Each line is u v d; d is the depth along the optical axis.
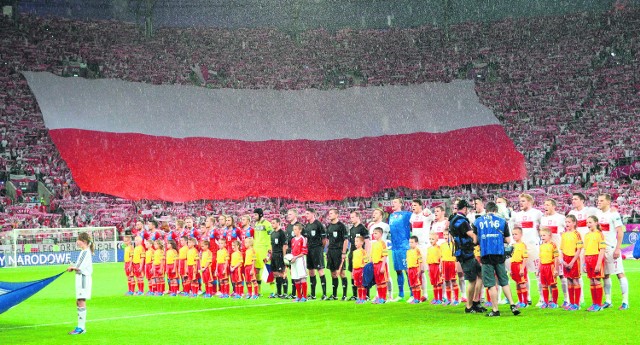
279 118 56.91
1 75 52.91
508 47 61.03
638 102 52.47
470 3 64.56
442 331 11.11
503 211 15.76
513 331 10.86
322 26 66.25
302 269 17.09
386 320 12.70
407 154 53.19
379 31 65.50
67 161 47.59
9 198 43.25
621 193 44.38
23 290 12.45
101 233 38.06
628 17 59.72
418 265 15.48
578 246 13.12
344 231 17.14
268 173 52.16
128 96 55.19
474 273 13.23
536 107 54.81
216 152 52.69
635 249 28.72
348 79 61.06
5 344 11.06
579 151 49.75
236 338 11.14
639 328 10.82
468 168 51.19
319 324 12.50
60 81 53.81
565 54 58.81
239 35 64.56
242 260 18.25
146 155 50.53
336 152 54.00
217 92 58.41
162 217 45.12
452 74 60.03
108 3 62.34
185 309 15.73
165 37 62.62
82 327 12.10
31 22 58.47
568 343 9.69
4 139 47.53
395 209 16.61
